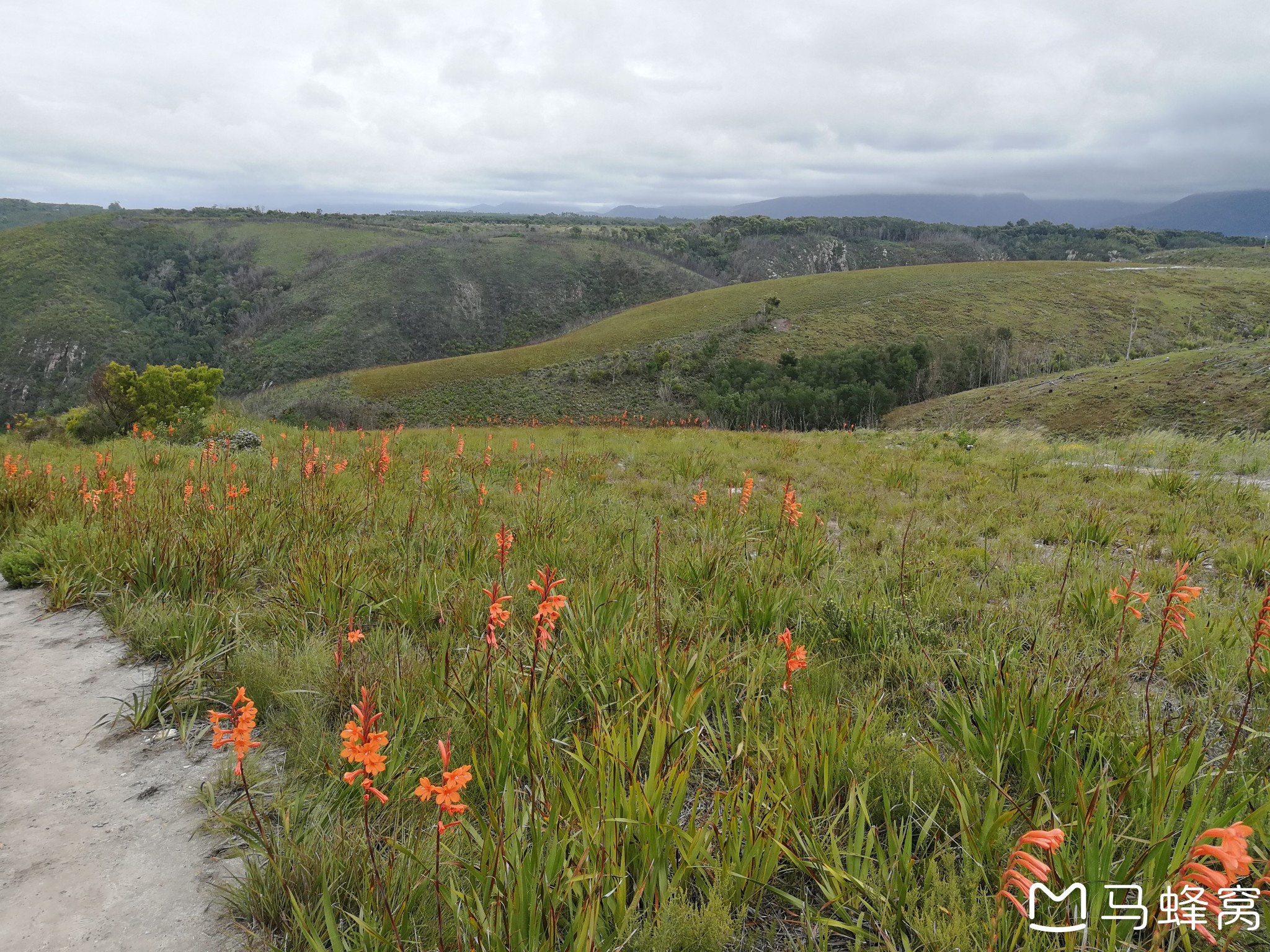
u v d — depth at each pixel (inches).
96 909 105.3
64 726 155.5
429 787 83.3
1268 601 127.4
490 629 122.1
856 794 112.9
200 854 117.6
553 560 237.0
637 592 208.2
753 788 120.5
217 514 275.3
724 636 185.8
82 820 125.3
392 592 206.5
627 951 94.1
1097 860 97.0
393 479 396.8
